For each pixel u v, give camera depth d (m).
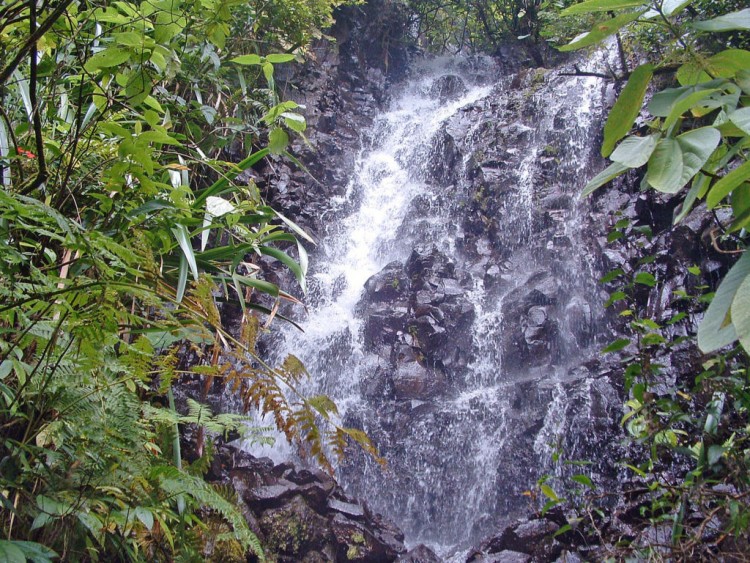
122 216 1.89
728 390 2.36
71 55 2.20
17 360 1.42
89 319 1.27
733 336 0.64
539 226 6.63
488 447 5.00
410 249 7.11
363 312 6.21
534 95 8.02
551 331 5.59
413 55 11.39
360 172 8.12
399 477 4.98
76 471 1.49
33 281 1.36
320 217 7.18
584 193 0.82
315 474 3.81
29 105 1.96
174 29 1.63
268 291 2.30
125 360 1.49
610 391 4.75
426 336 5.70
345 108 9.06
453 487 4.93
